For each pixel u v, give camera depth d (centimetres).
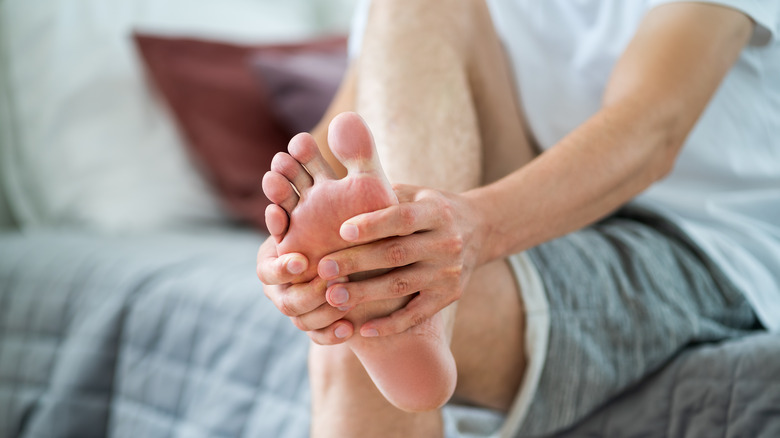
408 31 126
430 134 120
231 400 155
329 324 107
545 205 113
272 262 105
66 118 246
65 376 176
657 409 125
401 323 106
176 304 172
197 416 158
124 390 171
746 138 141
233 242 212
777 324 135
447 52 126
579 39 146
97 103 248
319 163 103
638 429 126
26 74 251
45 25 255
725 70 126
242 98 249
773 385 118
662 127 119
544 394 125
